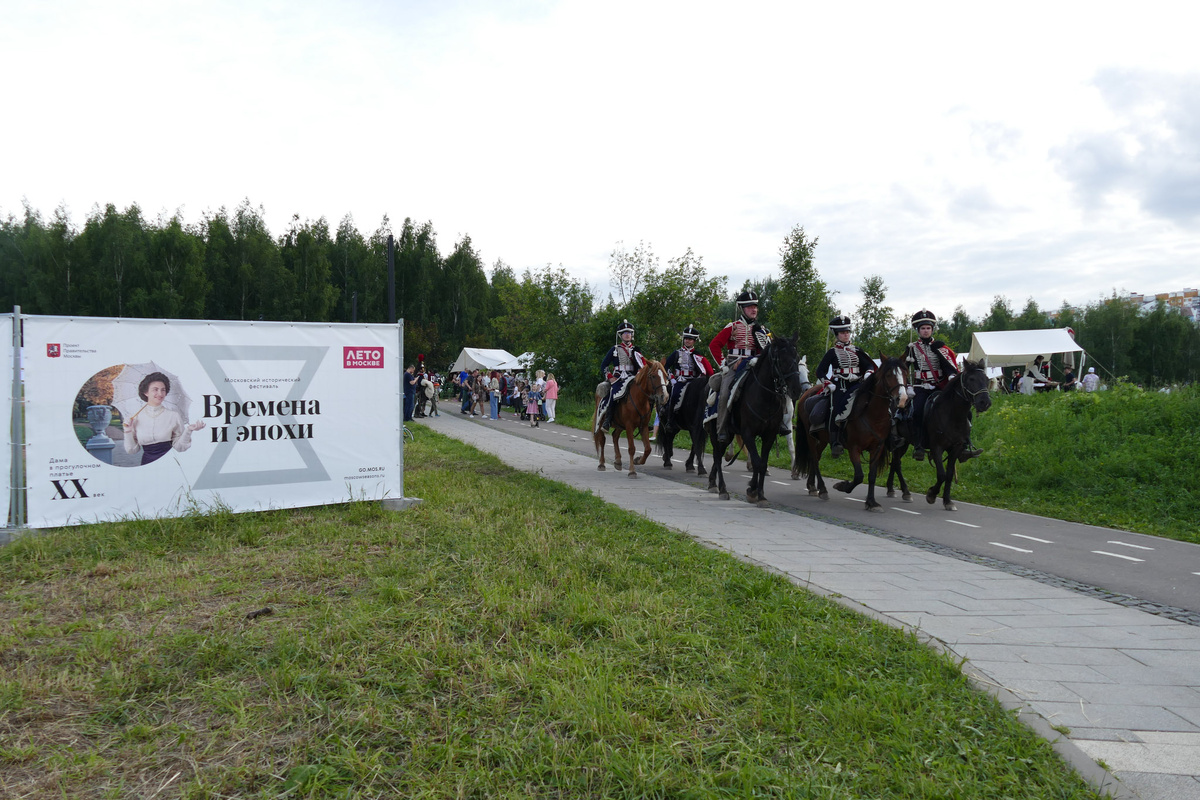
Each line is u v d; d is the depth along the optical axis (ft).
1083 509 35.27
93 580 19.43
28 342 24.54
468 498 31.58
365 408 30.01
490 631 15.47
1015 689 13.61
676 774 10.12
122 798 9.61
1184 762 11.04
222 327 27.27
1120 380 60.49
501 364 139.85
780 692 12.73
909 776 10.22
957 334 343.46
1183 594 21.02
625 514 28.89
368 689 12.71
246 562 21.01
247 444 27.81
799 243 138.51
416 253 279.28
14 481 24.40
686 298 120.78
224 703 12.10
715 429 38.52
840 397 35.09
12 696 12.09
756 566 21.66
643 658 14.23
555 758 10.44
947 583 21.27
